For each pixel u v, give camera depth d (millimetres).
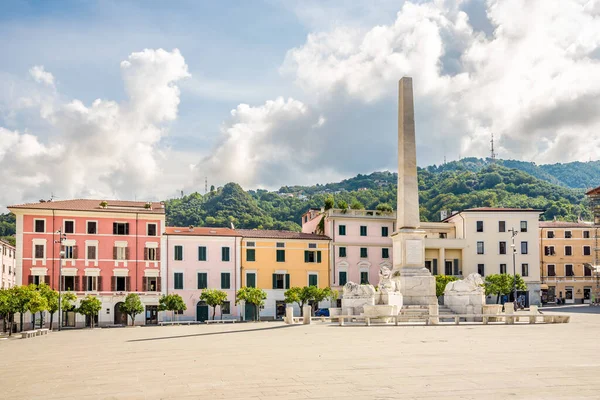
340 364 18531
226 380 15930
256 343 28078
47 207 75312
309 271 85250
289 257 84625
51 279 74625
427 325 37062
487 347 22953
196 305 79688
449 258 91125
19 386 16375
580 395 12984
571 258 101062
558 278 100438
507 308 41312
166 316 77625
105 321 75312
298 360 19953
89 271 75812
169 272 78938
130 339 37406
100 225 76812
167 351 25875
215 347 26844
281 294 83688
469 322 40094
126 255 77375
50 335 51094
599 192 95375
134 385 15688
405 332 31516
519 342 24984
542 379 15000
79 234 75938
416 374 16094
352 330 34188
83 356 25328
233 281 81500
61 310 70000
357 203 91688
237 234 82625
